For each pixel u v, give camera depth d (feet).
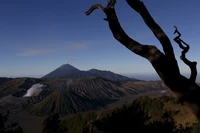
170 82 15.26
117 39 16.47
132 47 16.06
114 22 16.20
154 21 16.28
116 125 42.52
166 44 15.64
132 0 16.16
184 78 15.43
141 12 16.30
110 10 16.15
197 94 14.99
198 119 15.02
